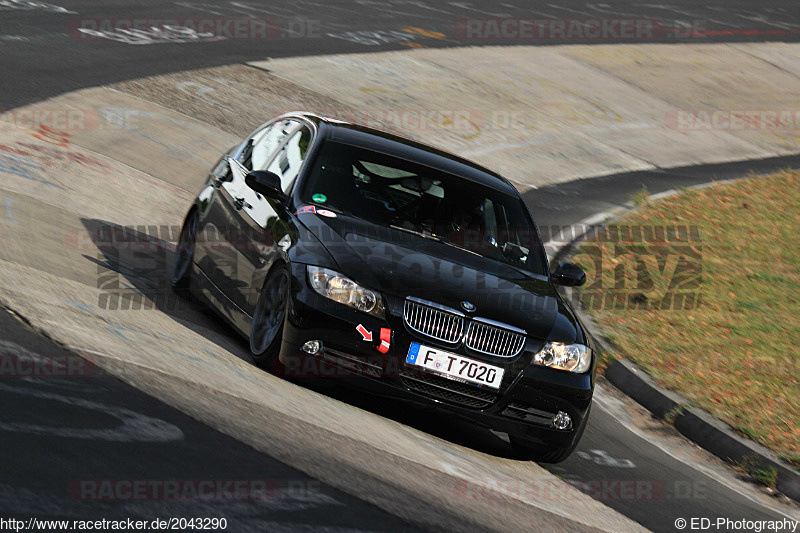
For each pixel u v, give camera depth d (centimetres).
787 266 5334
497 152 6819
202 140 5166
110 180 4103
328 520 1475
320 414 2033
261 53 7262
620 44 11056
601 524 1983
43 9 6875
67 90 5194
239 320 2466
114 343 2022
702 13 14050
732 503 2466
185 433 1638
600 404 3162
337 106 6619
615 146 7825
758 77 11206
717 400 3212
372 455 1869
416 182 2623
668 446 2916
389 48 8462
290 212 2420
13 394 1590
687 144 8456
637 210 6141
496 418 2205
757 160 8488
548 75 9125
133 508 1319
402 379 2159
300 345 2161
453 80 8119
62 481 1342
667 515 2208
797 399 3353
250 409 1870
